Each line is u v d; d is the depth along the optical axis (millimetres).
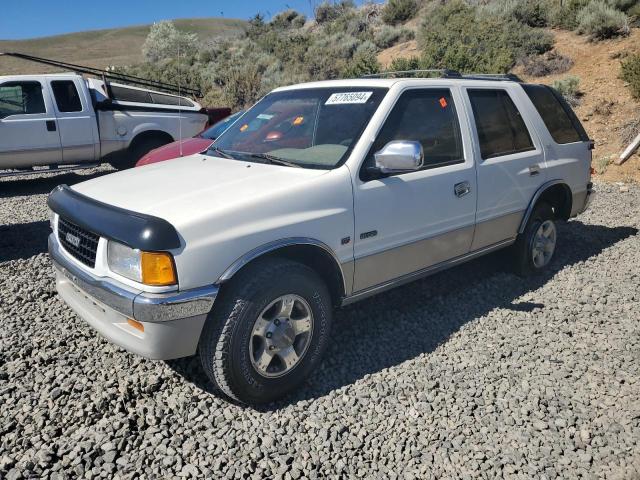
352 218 3475
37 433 2912
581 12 15523
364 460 2822
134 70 25672
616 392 3410
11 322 4180
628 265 5621
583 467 2791
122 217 2906
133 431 2959
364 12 25578
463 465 2801
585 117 11703
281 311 3178
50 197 3627
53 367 3553
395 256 3826
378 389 3402
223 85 21031
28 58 9055
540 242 5250
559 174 5242
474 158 4328
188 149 7301
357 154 3555
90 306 3258
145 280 2781
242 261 2967
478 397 3357
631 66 11773
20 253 5996
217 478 2650
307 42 23375
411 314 4473
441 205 4043
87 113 9789
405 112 3893
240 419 3109
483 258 5719
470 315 4473
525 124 4973
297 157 3707
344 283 3559
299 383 3373
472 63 13508
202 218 2883
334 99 4059
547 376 3586
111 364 3600
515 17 16688
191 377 3482
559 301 4746
